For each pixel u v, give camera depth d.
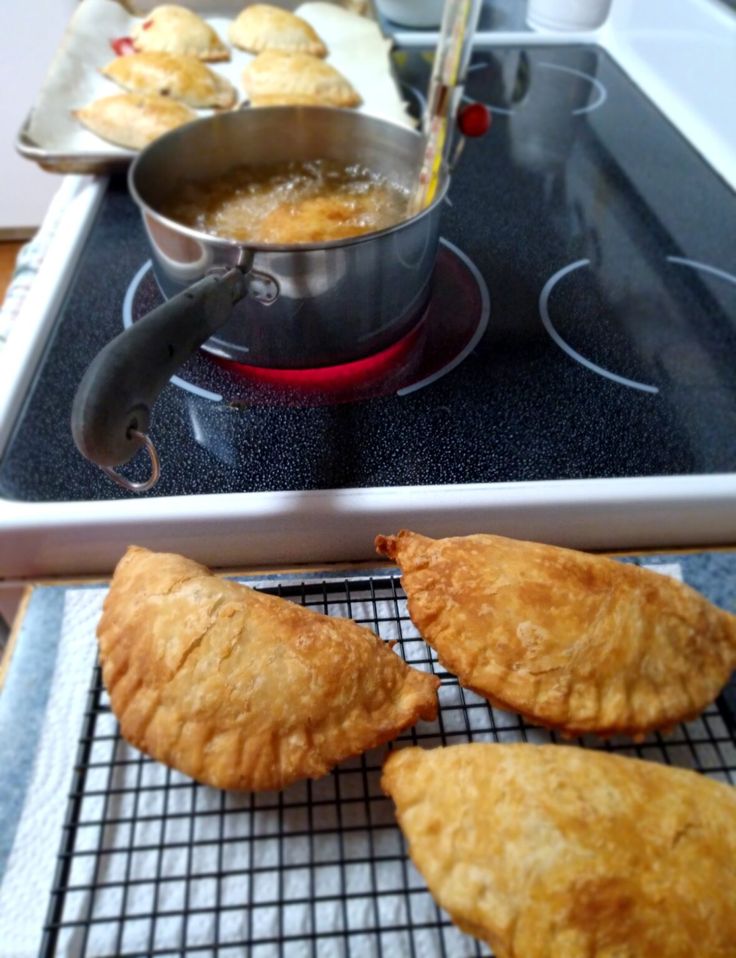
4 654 0.31
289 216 0.44
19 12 0.99
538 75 0.77
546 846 0.24
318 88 0.68
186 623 0.28
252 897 0.25
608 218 0.58
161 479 0.35
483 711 0.30
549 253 0.54
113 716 0.29
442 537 0.34
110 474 0.28
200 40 0.75
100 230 0.54
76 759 0.28
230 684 0.27
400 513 0.33
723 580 0.34
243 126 0.47
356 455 0.36
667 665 0.28
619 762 0.26
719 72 0.64
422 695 0.28
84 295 0.48
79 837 0.26
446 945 0.24
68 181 0.61
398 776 0.26
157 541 0.33
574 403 0.41
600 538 0.35
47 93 0.66
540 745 0.27
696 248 0.55
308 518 0.33
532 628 0.28
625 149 0.67
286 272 0.34
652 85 0.75
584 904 0.22
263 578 0.34
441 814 0.25
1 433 0.37
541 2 0.83
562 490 0.34
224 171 0.49
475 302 0.48
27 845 0.26
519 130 0.69
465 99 0.72
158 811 0.27
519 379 0.42
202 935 0.24
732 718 0.30
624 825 0.24
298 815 0.27
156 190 0.45
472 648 0.29
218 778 0.26
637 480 0.34
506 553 0.30
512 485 0.34
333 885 0.25
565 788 0.25
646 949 0.22
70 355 0.43
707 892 0.23
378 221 0.44
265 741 0.26
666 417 0.40
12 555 0.33
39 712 0.29
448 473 0.36
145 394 0.26
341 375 0.42
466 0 0.36
